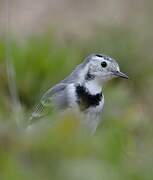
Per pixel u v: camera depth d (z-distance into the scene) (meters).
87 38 20.81
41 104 12.59
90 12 24.98
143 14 23.42
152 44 20.81
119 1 24.61
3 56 15.92
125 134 10.10
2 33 18.16
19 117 11.07
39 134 7.56
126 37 20.25
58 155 7.20
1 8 20.81
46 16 24.92
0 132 7.58
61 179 6.95
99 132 8.48
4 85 15.13
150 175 7.66
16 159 7.09
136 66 19.59
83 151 7.27
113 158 7.48
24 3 25.33
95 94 12.76
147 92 18.97
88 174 6.95
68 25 23.53
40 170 7.01
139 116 13.59
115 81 17.98
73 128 7.62
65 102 12.46
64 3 25.45
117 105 16.42
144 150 9.77
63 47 18.58
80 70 12.88
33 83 16.72
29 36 19.00
